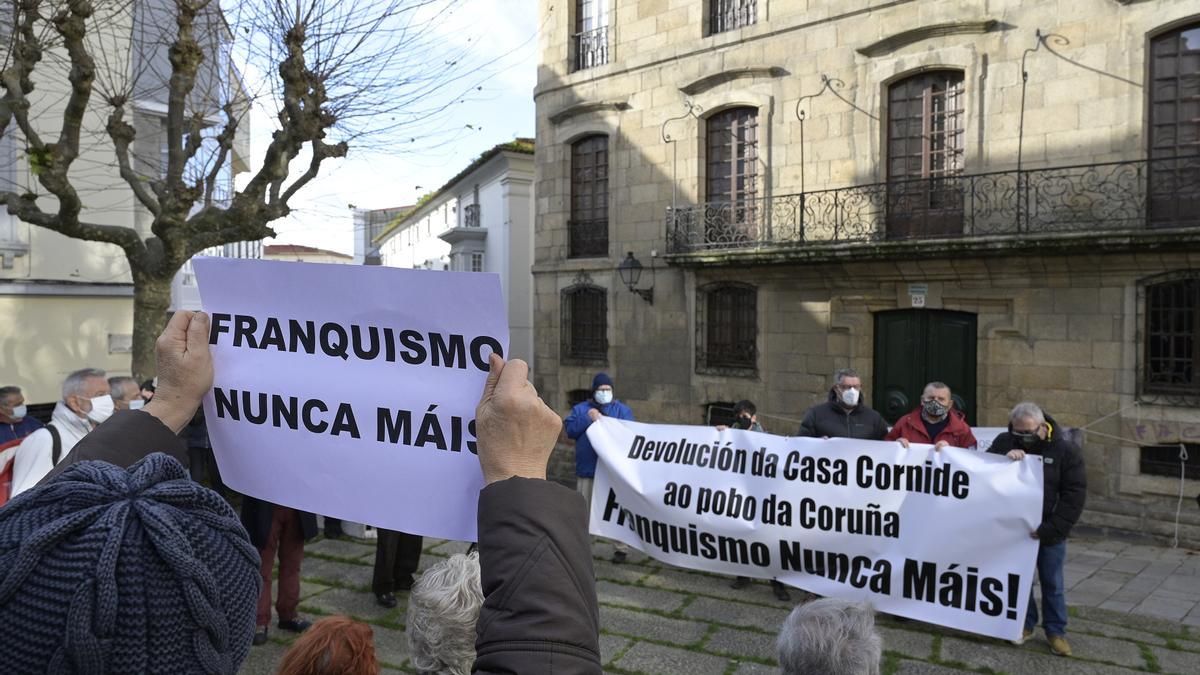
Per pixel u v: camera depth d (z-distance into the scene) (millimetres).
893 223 12383
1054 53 10875
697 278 14352
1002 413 11367
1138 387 10289
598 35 15898
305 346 1856
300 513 6039
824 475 6254
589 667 1159
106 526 916
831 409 7223
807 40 13117
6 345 11555
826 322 13023
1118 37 10383
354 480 1819
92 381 5809
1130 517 10266
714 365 14406
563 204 16438
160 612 907
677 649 5836
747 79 13789
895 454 6055
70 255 12242
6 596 875
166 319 9602
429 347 1757
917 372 12305
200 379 1742
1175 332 10078
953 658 5672
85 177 12484
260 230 9523
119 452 1510
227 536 1056
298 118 9203
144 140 13258
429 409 1763
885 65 12312
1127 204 10320
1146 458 10367
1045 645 5934
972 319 11781
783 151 13453
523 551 1201
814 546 6238
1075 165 10367
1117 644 5992
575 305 16391
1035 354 11062
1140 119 10258
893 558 5953
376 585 6684
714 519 6594
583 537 1266
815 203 13062
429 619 2098
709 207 14281
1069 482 5598
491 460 1328
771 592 7082
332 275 1803
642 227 15141
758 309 13695
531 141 23203
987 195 11375
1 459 5883
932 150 12148
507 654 1136
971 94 11531
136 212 13375
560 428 1372
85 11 8383
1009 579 5582
